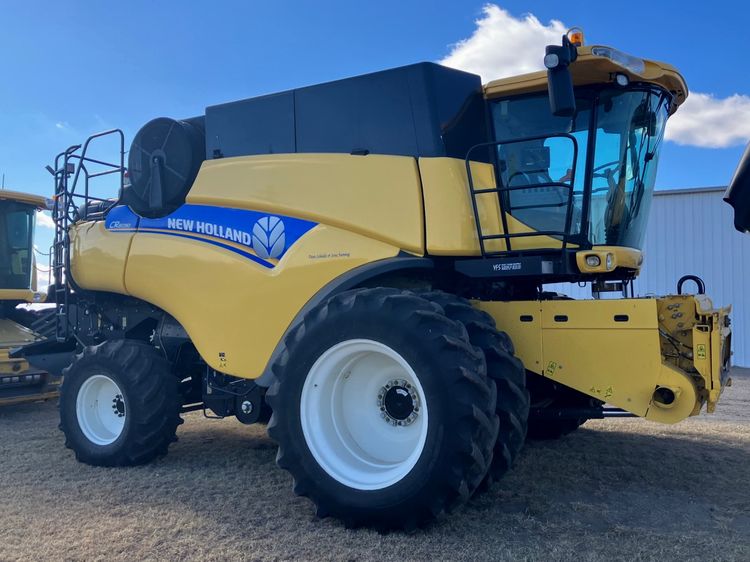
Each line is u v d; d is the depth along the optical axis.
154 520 3.84
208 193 5.09
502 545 3.38
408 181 4.27
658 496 4.23
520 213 4.37
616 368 3.86
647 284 15.06
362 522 3.62
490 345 3.74
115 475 4.90
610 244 4.35
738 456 5.23
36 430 6.86
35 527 3.73
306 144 4.76
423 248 4.19
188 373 5.82
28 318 9.63
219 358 4.88
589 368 3.93
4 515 3.96
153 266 5.33
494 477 3.85
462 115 4.41
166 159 5.48
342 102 4.63
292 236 4.59
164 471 4.98
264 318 4.64
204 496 4.30
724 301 14.38
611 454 5.30
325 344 3.80
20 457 5.56
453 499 3.41
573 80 4.20
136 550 3.38
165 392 5.25
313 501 3.80
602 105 4.30
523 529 3.62
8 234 9.25
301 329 3.96
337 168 4.53
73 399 5.45
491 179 4.42
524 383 3.87
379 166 4.38
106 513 3.98
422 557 3.25
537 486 4.43
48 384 8.15
